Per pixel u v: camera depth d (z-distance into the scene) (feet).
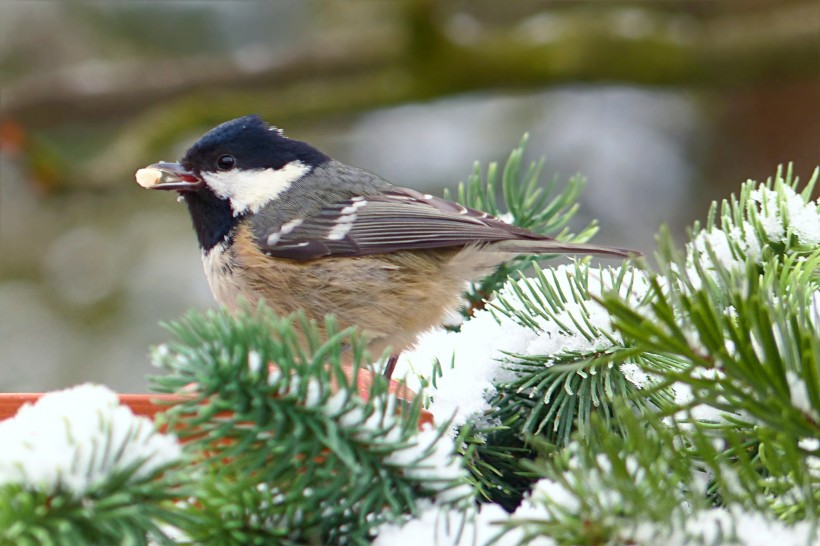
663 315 6.18
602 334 7.08
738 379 6.17
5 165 7.78
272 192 7.32
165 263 7.70
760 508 6.02
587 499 5.97
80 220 7.76
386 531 6.69
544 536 6.15
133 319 7.67
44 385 7.63
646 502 5.85
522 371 7.10
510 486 7.11
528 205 7.30
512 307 7.11
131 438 6.07
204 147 7.32
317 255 7.28
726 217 7.11
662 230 6.29
